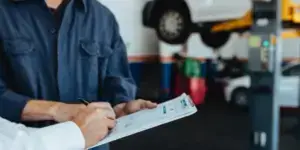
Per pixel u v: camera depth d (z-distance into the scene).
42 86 1.18
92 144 0.90
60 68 1.18
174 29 6.12
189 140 5.04
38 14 1.19
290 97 6.02
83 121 0.91
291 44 7.54
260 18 3.26
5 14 1.17
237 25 5.65
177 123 6.00
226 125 5.91
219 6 6.02
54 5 1.22
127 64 1.38
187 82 7.85
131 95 1.32
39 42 1.18
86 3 1.27
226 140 5.04
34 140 0.80
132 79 1.38
